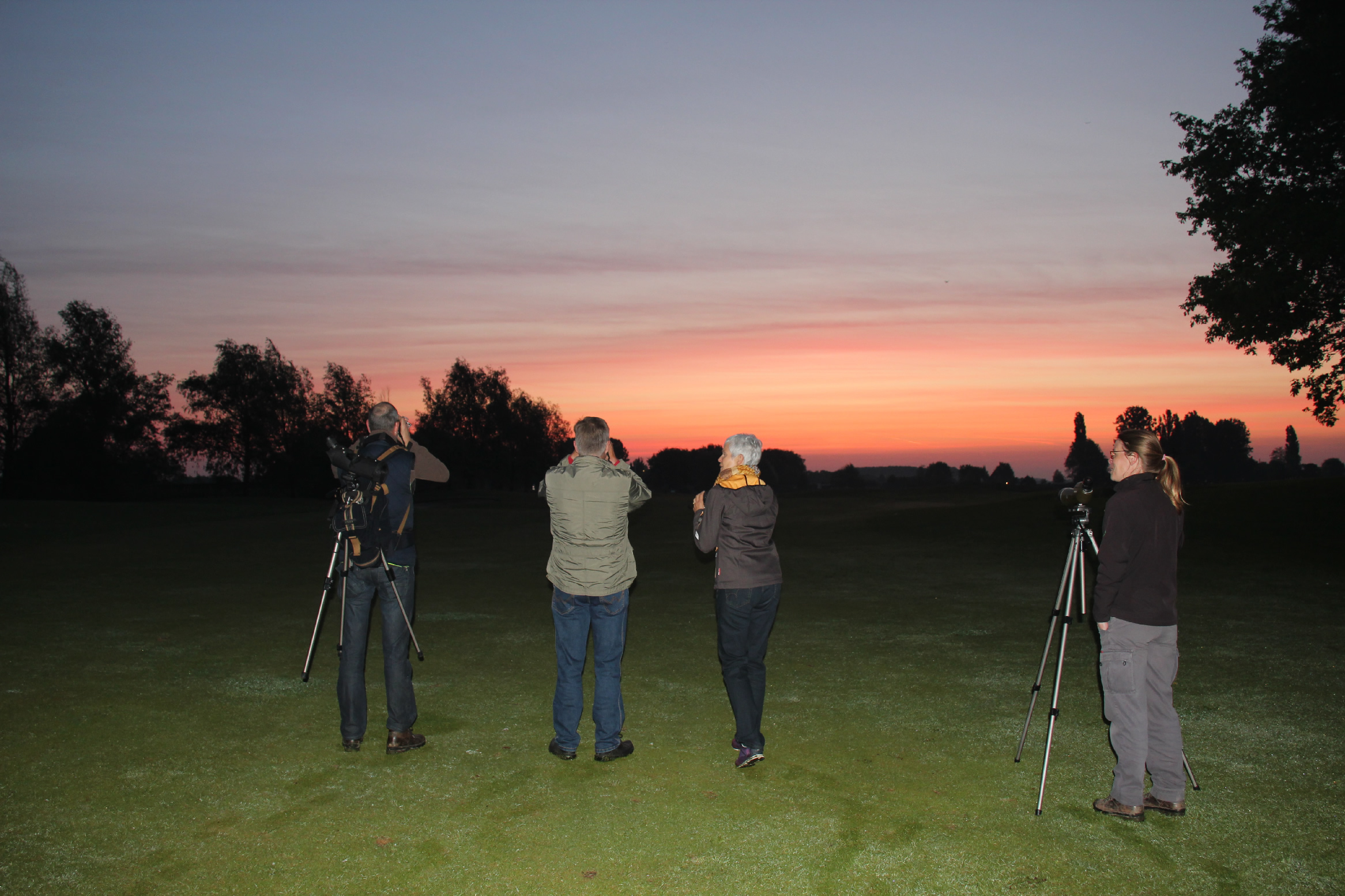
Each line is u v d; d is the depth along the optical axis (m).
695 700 5.49
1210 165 17.30
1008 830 3.54
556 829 3.56
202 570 11.63
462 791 3.98
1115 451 3.79
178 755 4.41
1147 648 3.66
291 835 3.50
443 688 5.75
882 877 3.16
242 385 61.53
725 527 4.43
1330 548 12.42
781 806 3.81
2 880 3.11
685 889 3.07
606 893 3.04
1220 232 17.22
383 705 5.34
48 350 50.91
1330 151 16.23
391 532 4.43
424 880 3.14
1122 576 3.59
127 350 54.34
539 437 74.50
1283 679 5.81
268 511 23.66
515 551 14.47
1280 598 9.05
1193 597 9.12
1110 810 3.67
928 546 14.70
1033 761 4.34
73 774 4.14
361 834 3.51
